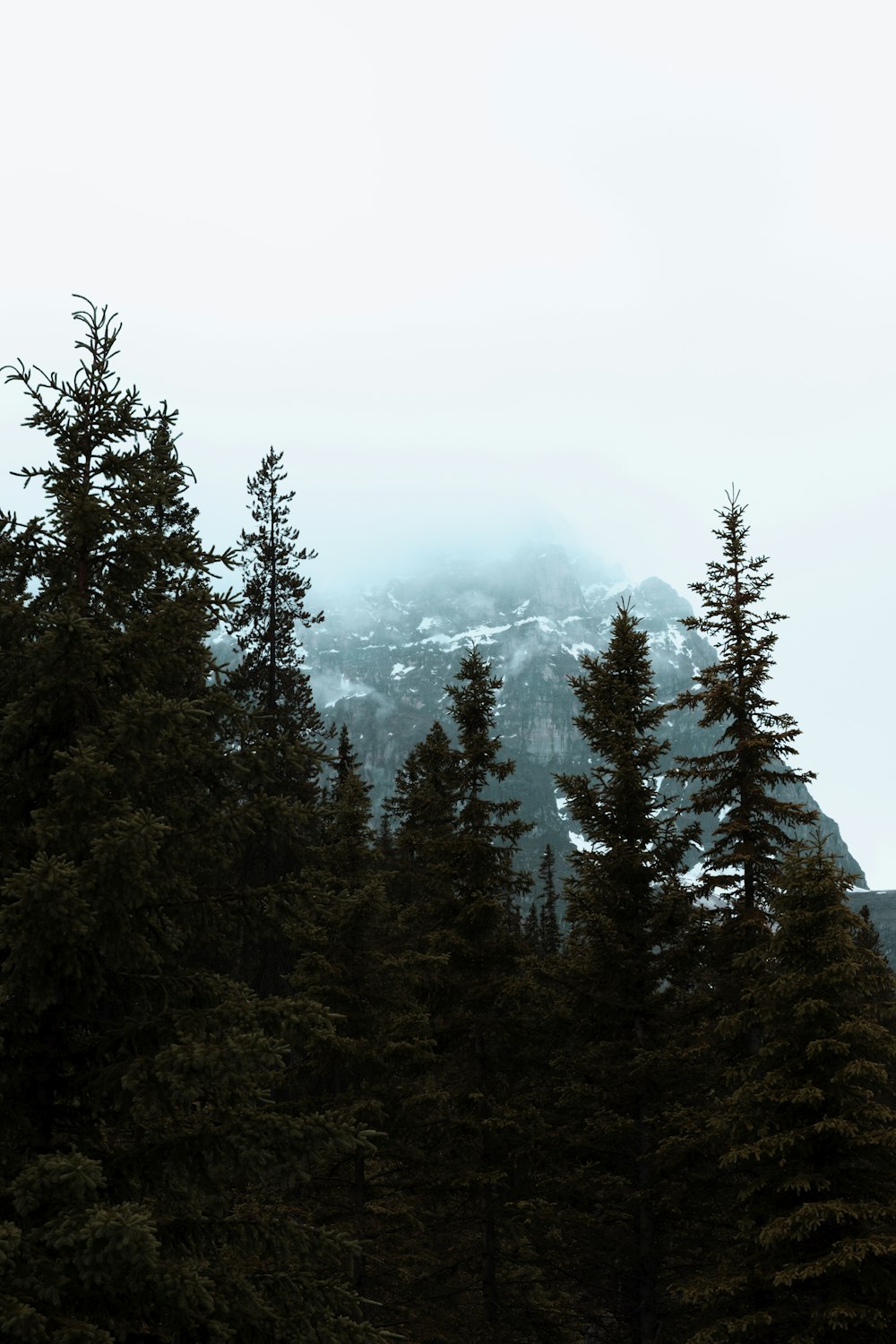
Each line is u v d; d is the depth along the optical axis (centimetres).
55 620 866
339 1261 920
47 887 760
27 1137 880
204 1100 888
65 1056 909
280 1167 879
